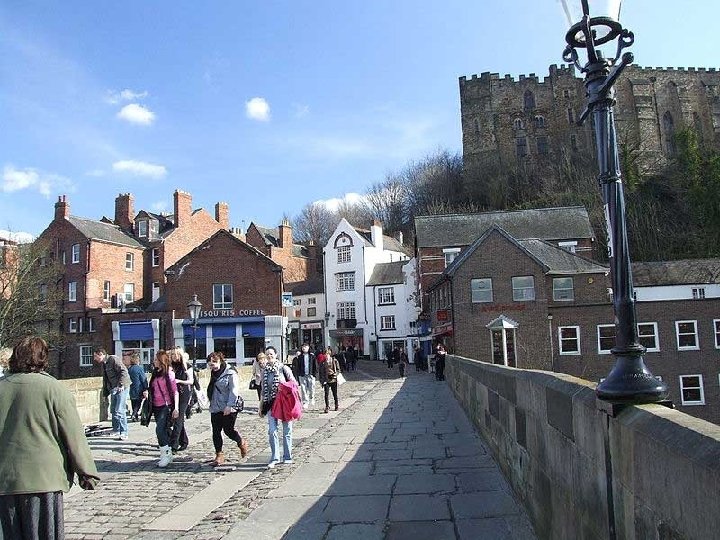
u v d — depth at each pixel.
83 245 46.97
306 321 61.41
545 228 47.81
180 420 10.45
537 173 71.44
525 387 5.80
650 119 75.19
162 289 49.75
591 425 3.46
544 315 36.16
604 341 36.31
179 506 7.16
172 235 50.88
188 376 10.90
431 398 19.28
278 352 37.47
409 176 84.62
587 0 3.81
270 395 9.65
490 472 7.95
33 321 41.75
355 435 11.93
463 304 36.66
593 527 3.44
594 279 39.31
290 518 6.43
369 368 46.94
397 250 65.25
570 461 3.98
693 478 2.12
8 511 4.13
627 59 3.51
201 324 38.12
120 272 49.03
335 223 87.19
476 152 77.44
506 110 76.81
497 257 36.81
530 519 5.61
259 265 38.41
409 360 56.47
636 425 2.74
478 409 10.89
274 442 9.42
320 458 9.66
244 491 7.81
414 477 7.95
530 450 5.56
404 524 6.02
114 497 7.65
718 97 77.62
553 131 75.19
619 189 3.59
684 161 59.59
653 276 44.06
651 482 2.53
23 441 4.21
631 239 53.53
